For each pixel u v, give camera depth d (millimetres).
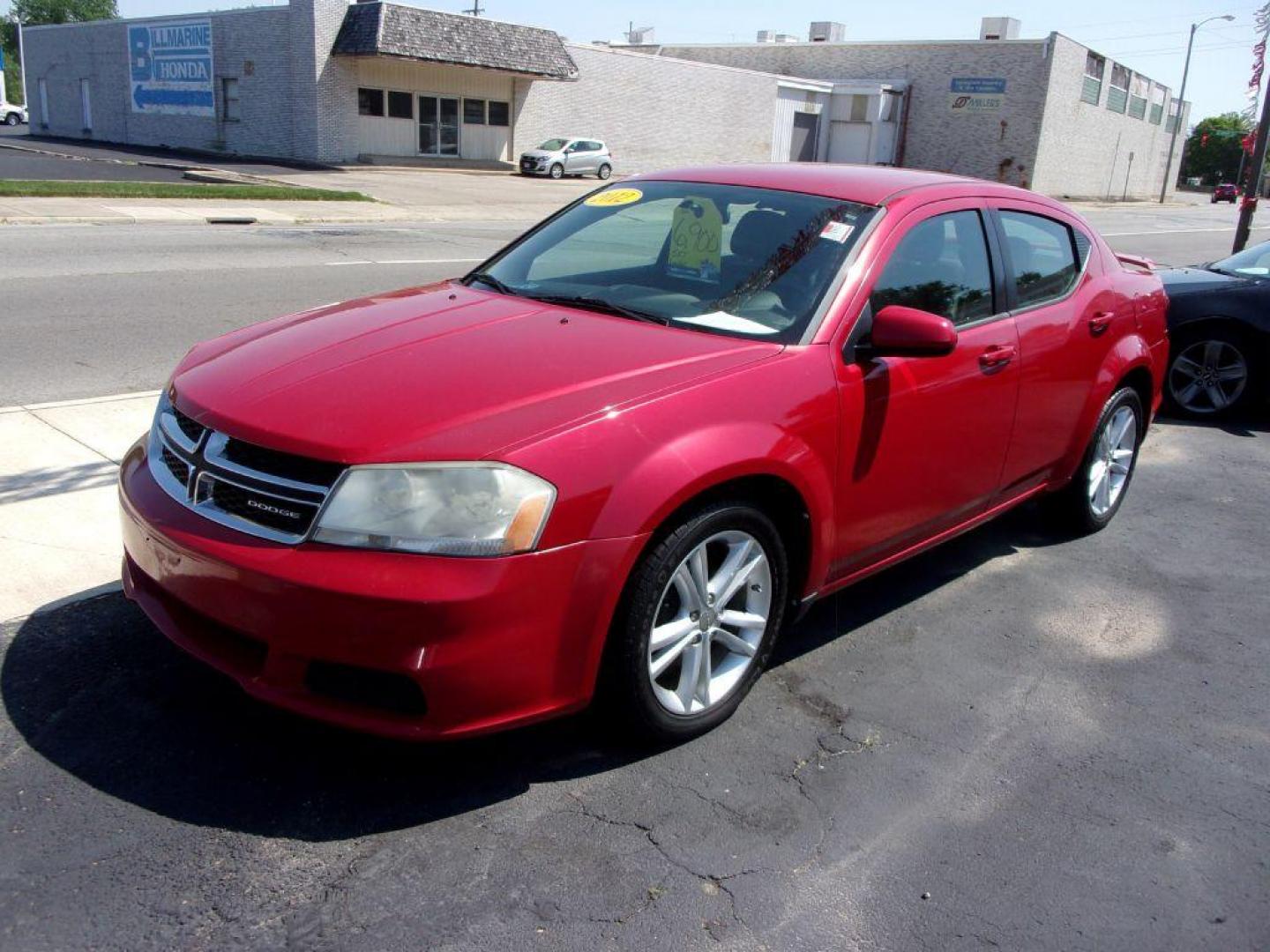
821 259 3604
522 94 39125
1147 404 5445
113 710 3197
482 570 2584
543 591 2662
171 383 3361
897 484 3705
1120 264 5270
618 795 2973
